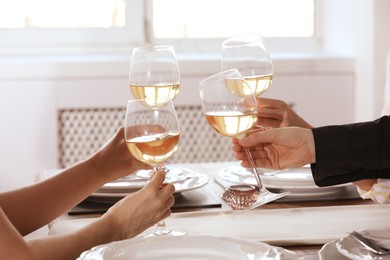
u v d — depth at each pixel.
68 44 3.69
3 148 3.42
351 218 1.47
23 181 3.46
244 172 1.86
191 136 3.62
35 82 3.40
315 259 1.16
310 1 3.87
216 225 1.43
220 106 1.51
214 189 1.77
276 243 1.31
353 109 3.65
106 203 1.65
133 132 1.36
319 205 1.62
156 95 1.83
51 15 3.67
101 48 3.72
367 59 3.48
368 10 3.44
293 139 1.52
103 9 3.71
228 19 3.82
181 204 1.62
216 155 3.67
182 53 3.79
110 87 3.45
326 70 3.61
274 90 3.60
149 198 1.28
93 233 1.23
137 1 3.72
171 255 1.12
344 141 1.51
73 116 3.48
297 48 3.88
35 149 3.45
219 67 3.51
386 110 1.99
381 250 1.12
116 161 1.55
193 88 3.51
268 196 1.62
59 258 1.18
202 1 3.79
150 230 1.41
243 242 1.14
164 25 3.77
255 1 3.83
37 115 3.42
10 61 3.37
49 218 1.49
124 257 1.11
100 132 3.52
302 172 1.86
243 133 1.54
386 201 1.60
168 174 1.82
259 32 3.86
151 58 1.84
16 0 3.62
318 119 3.64
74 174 1.53
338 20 3.75
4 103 3.39
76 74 3.42
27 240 1.18
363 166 1.50
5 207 1.47
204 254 1.12
